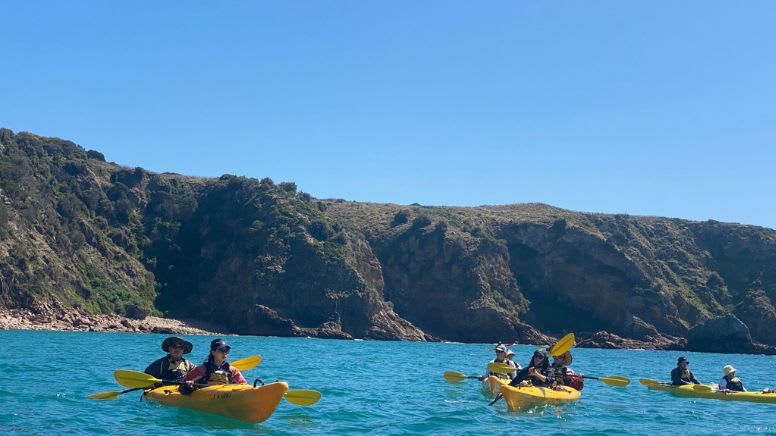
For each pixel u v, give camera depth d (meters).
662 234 130.62
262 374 29.47
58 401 18.02
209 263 110.12
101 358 36.34
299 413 17.47
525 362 55.38
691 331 102.56
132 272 105.62
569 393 20.98
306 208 114.00
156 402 17.36
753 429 17.66
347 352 56.53
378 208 134.12
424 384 27.19
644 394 25.16
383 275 115.25
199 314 104.69
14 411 16.31
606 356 74.06
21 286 85.00
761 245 125.12
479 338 107.31
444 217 125.88
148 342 59.72
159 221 115.62
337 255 104.81
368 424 16.45
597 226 127.19
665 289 113.38
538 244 120.12
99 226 109.19
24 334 64.88
